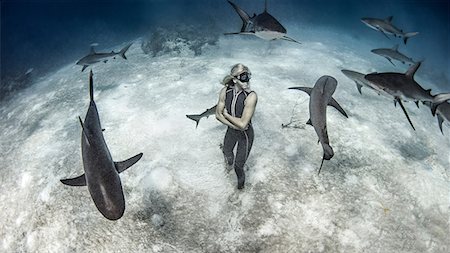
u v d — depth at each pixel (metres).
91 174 2.21
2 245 4.29
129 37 18.80
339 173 4.41
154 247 3.64
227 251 3.52
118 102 6.69
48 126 6.50
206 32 11.77
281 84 7.05
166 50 10.38
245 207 3.93
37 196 4.58
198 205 4.02
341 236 3.58
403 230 3.67
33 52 18.86
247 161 4.58
